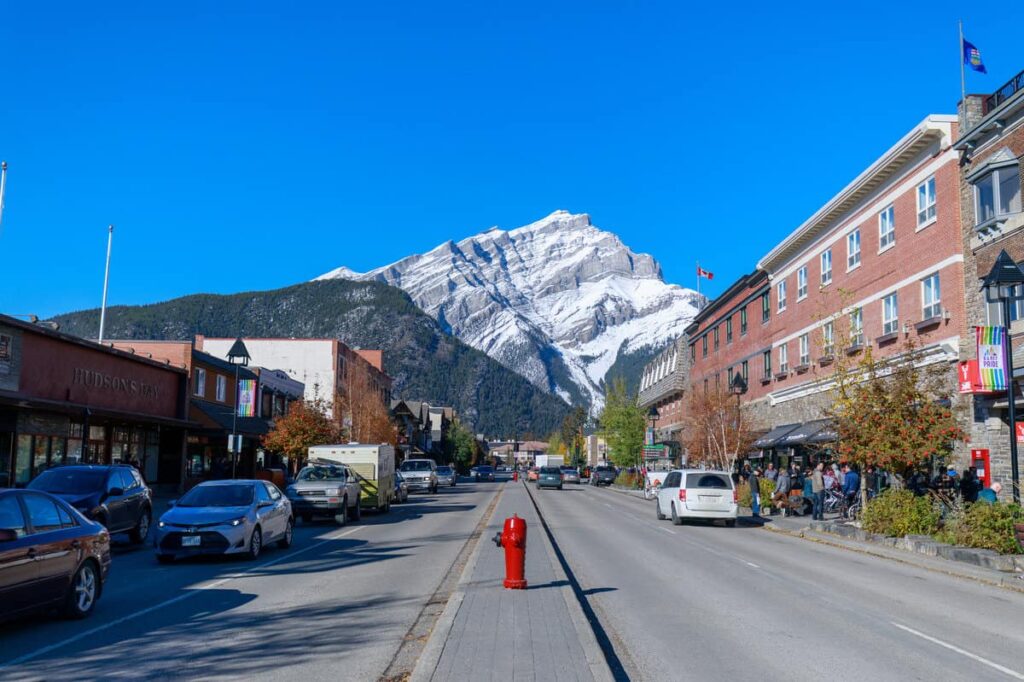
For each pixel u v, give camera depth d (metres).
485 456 188.38
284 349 69.94
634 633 9.69
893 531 20.64
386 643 8.98
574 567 15.92
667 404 77.75
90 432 32.78
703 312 63.00
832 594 12.91
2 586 8.77
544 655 7.78
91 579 10.55
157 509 31.41
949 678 7.75
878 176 33.62
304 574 14.69
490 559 15.84
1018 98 24.31
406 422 100.25
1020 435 24.75
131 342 41.69
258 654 8.44
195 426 40.38
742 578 14.62
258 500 17.78
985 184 26.50
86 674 7.62
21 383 28.02
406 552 18.44
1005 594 13.38
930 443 22.34
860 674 7.84
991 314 26.20
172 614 10.69
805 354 42.41
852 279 36.88
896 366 24.83
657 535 23.70
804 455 40.84
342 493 26.56
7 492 9.60
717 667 8.05
